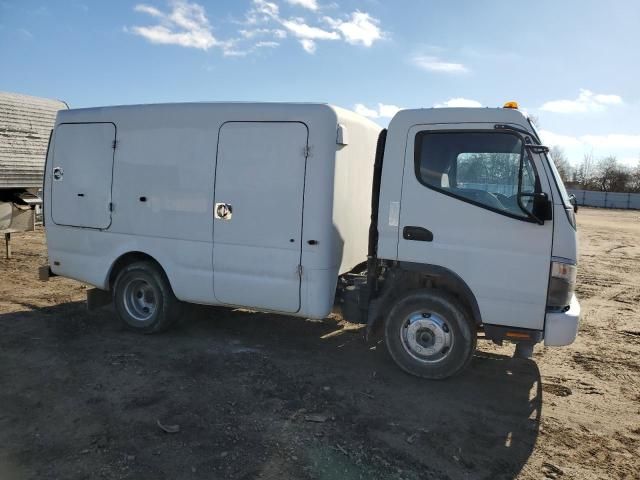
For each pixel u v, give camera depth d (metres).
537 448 3.79
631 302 8.86
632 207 51.28
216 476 3.24
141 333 5.96
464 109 4.56
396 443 3.75
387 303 5.03
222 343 5.77
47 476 3.18
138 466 3.32
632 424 4.24
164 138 5.53
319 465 3.41
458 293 4.89
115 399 4.28
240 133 5.18
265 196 5.11
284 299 5.14
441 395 4.61
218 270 5.39
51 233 6.32
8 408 4.08
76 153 6.05
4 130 12.25
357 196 5.62
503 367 5.41
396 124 4.75
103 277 6.04
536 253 4.39
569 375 5.29
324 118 4.90
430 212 4.66
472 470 3.46
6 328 6.06
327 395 4.50
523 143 4.32
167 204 5.56
